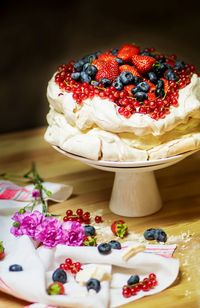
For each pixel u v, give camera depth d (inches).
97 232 37.7
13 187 41.6
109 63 36.9
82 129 36.0
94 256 33.4
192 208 39.9
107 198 41.6
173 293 32.0
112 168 35.8
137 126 34.5
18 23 81.6
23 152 48.3
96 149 35.2
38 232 35.4
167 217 39.1
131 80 35.9
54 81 38.2
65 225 36.3
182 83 36.2
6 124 63.2
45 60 74.6
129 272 33.5
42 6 84.7
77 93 35.8
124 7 83.7
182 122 35.4
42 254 34.4
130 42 75.5
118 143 35.2
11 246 35.4
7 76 72.4
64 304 30.6
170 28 79.0
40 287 31.0
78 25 80.2
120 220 38.8
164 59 39.0
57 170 45.5
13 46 77.6
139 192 39.0
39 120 64.1
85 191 42.5
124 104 35.2
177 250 35.5
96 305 30.2
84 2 84.8
